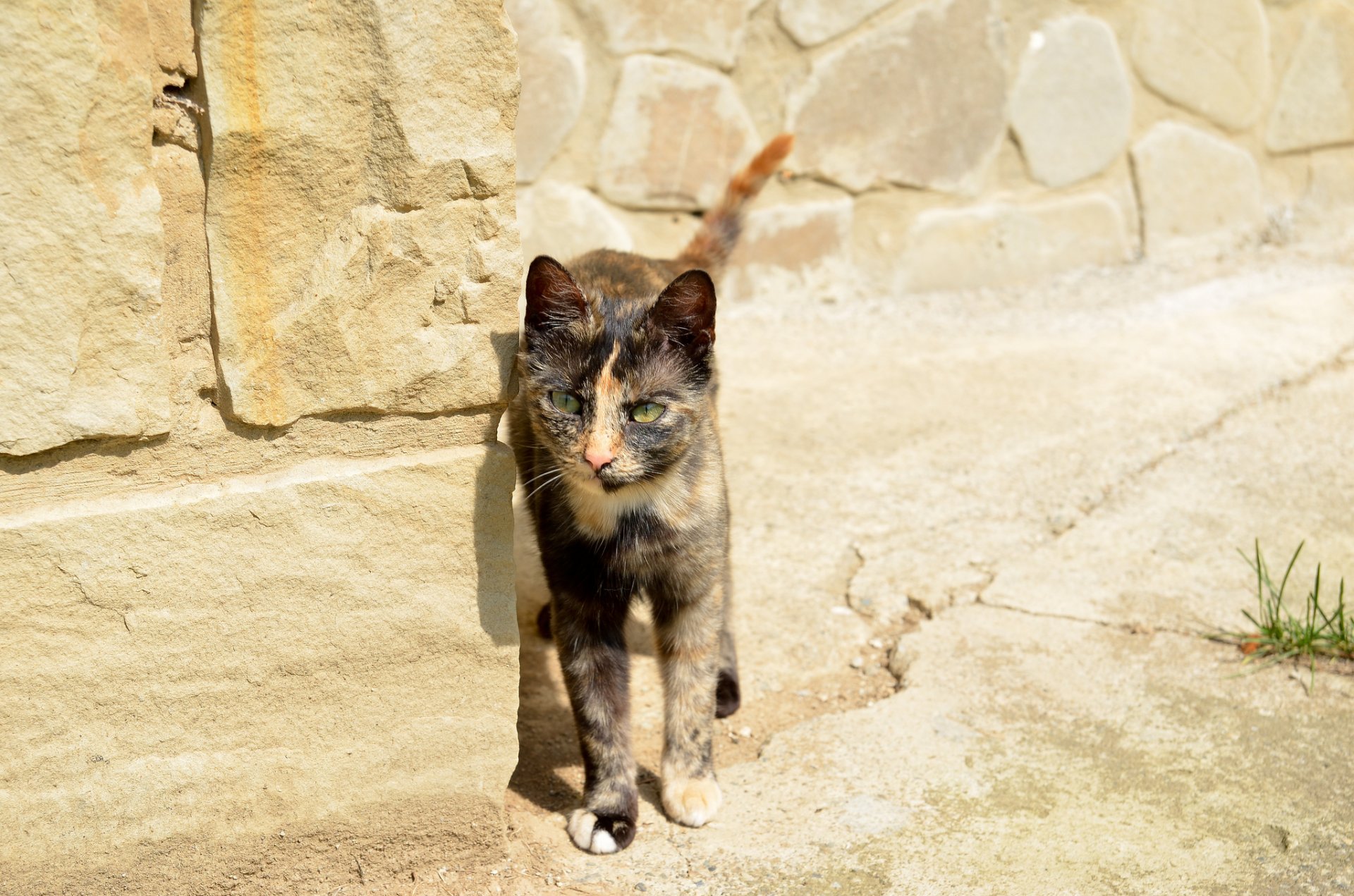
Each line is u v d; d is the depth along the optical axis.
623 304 1.18
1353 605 1.37
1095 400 1.68
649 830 1.19
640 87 1.83
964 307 2.04
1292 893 1.13
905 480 1.56
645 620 1.41
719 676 1.29
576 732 1.23
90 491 1.04
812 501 1.53
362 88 1.03
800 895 1.13
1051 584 1.41
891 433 1.63
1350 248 2.19
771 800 1.20
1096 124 2.12
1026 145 2.09
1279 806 1.19
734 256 1.95
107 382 1.03
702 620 1.20
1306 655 1.32
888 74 1.96
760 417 1.66
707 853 1.16
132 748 1.07
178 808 1.08
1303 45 2.25
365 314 1.06
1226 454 1.58
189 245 1.03
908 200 2.05
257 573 1.07
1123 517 1.49
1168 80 2.15
